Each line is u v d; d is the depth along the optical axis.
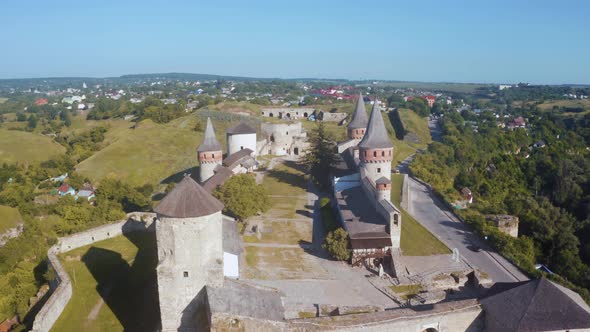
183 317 39.38
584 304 37.31
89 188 103.56
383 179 62.91
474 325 39.75
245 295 39.59
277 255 59.31
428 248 63.59
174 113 180.00
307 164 98.38
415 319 38.66
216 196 67.56
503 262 60.31
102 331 44.06
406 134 166.12
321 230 68.62
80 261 59.94
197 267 38.72
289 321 37.31
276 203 81.44
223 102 199.75
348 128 97.81
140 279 54.12
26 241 65.25
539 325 35.09
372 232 57.47
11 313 52.50
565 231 80.31
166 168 120.81
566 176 127.00
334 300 47.50
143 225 71.94
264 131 124.94
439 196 92.25
